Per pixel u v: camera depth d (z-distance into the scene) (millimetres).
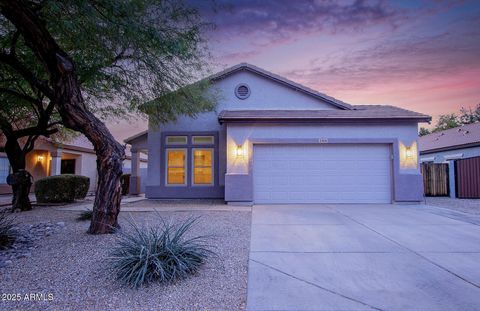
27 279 4441
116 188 7141
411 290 3986
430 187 15773
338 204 12055
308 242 6309
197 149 14305
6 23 7504
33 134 10836
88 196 17797
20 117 12062
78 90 6844
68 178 13656
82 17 6527
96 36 7184
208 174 14250
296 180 12352
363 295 3852
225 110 14227
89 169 22641
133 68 8984
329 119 12039
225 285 4211
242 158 12188
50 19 6898
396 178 12016
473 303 3621
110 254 4848
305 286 4141
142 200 14086
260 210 10555
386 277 4426
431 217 9102
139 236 4891
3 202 14195
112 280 4344
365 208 10977
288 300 3734
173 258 4500
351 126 12250
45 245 6160
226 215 9547
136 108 10828
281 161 12406
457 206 11719
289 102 14508
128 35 7133
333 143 12242
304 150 12406
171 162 14391
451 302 3648
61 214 10133
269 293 3930
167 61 9031
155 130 13875
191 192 14086
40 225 8195
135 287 4062
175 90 10172
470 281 4262
